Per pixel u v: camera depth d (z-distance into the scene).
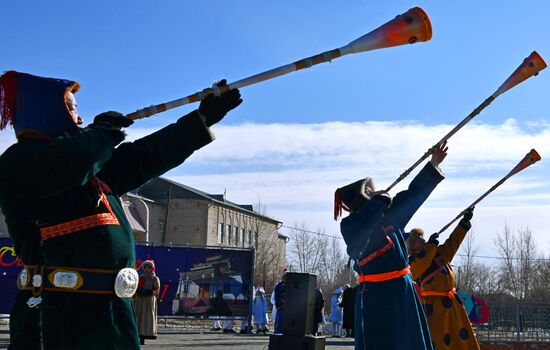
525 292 52.44
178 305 22.03
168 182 55.88
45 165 3.23
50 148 3.25
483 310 11.17
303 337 11.24
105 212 3.60
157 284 15.65
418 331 5.86
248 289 22.36
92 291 3.47
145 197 54.12
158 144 3.75
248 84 3.81
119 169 3.74
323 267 66.94
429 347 6.03
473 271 54.59
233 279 22.33
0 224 31.34
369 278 5.95
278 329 20.58
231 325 23.55
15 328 3.52
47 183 3.26
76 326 3.41
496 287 54.16
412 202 5.99
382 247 5.91
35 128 3.44
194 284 22.16
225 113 3.80
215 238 57.19
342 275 64.56
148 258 20.62
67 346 3.38
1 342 14.73
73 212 3.53
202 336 20.70
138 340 3.56
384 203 5.62
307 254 66.69
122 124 3.57
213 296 22.17
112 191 3.73
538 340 13.92
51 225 3.52
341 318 25.06
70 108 3.55
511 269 53.84
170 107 3.76
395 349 5.77
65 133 3.41
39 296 3.47
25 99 3.44
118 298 3.53
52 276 3.47
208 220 55.66
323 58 3.83
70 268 3.48
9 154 3.36
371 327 5.85
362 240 5.68
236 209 61.69
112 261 3.53
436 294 8.65
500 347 13.91
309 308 11.41
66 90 3.50
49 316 3.44
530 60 5.77
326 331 28.47
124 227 3.68
